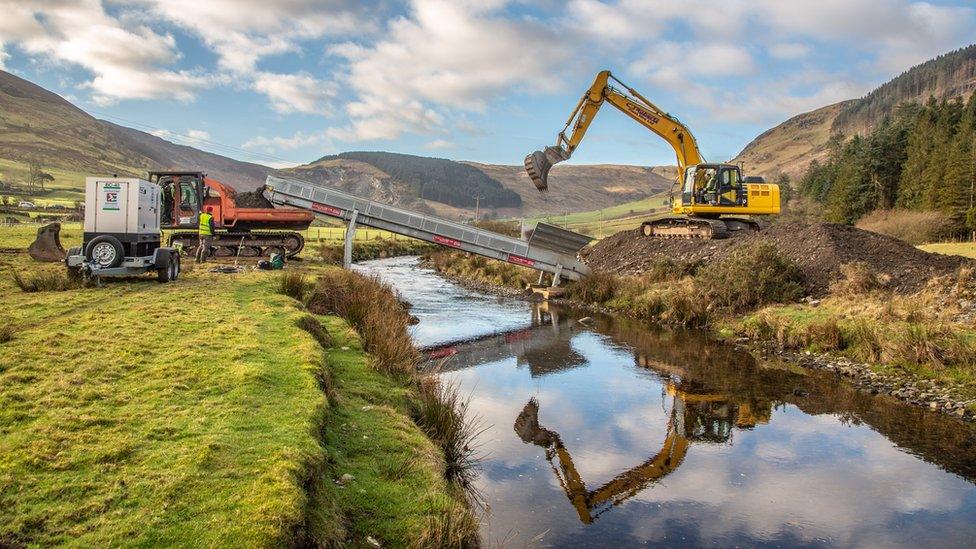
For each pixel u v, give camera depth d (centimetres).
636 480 799
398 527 537
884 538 654
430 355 1527
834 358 1424
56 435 518
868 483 793
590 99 2752
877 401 1145
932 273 1872
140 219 1413
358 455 654
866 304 1658
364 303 1455
